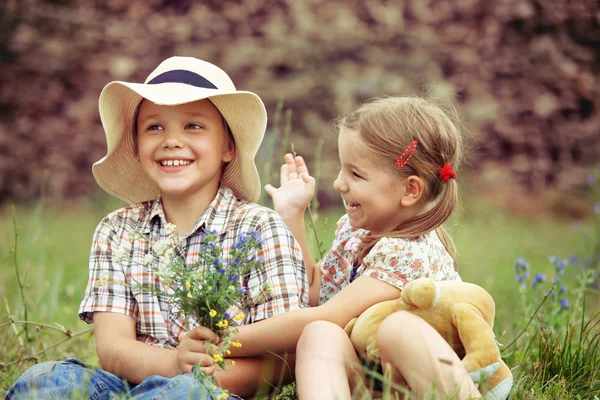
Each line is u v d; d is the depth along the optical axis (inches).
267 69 363.3
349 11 369.4
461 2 373.4
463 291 104.0
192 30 369.4
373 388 109.4
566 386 119.2
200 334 104.6
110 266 119.9
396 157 116.3
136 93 122.5
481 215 340.8
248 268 108.1
